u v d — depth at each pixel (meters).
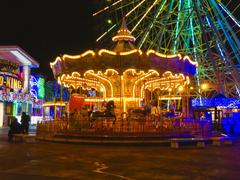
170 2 33.00
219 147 14.86
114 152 12.64
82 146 14.79
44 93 50.53
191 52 35.00
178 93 28.36
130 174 8.09
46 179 7.43
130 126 15.70
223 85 32.06
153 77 19.59
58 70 18.17
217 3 32.16
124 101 19.58
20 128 18.47
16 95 39.53
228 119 26.69
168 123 16.53
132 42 20.28
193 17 34.44
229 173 8.27
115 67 16.53
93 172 8.35
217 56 34.62
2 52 39.81
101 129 15.87
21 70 43.31
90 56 16.72
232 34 32.62
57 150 13.23
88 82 21.36
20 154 11.90
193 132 17.33
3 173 8.16
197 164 9.70
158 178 7.63
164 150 13.46
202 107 28.31
